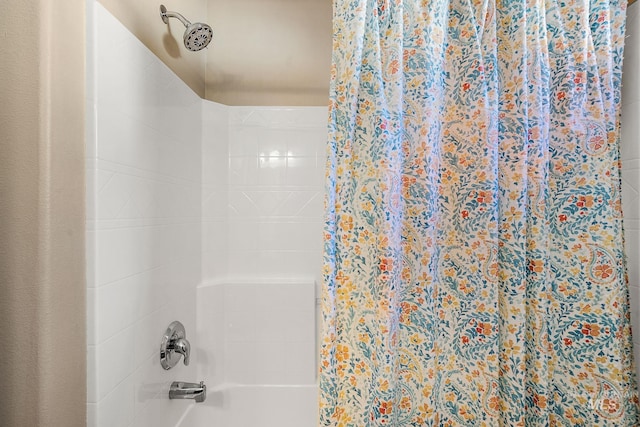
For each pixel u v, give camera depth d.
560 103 1.01
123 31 1.02
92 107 0.89
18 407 0.78
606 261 0.98
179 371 1.44
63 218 0.81
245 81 1.78
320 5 1.80
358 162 0.95
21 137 0.77
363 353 0.93
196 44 1.32
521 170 0.95
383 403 0.88
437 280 0.98
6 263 0.78
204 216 1.68
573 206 1.01
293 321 1.72
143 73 1.13
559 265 1.02
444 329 0.98
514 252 0.95
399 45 0.92
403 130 0.95
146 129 1.16
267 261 1.77
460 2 0.98
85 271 0.88
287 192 1.77
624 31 1.02
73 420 0.85
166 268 1.32
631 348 1.02
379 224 0.91
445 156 0.99
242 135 1.77
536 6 0.97
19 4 0.77
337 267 0.94
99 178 0.90
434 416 0.94
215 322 1.68
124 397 1.02
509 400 0.94
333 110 0.93
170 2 1.38
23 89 0.77
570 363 1.00
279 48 1.79
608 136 1.00
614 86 1.02
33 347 0.77
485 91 0.95
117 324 0.98
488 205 0.94
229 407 1.68
